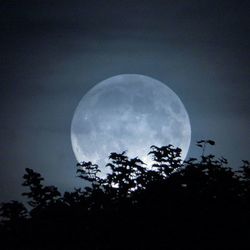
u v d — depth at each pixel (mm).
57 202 22719
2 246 21641
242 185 22250
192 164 22750
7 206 22453
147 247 21312
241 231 21297
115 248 21422
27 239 21719
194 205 21844
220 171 22297
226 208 21672
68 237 21703
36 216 22219
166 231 21484
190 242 21219
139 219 21859
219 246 21094
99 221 21969
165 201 22062
